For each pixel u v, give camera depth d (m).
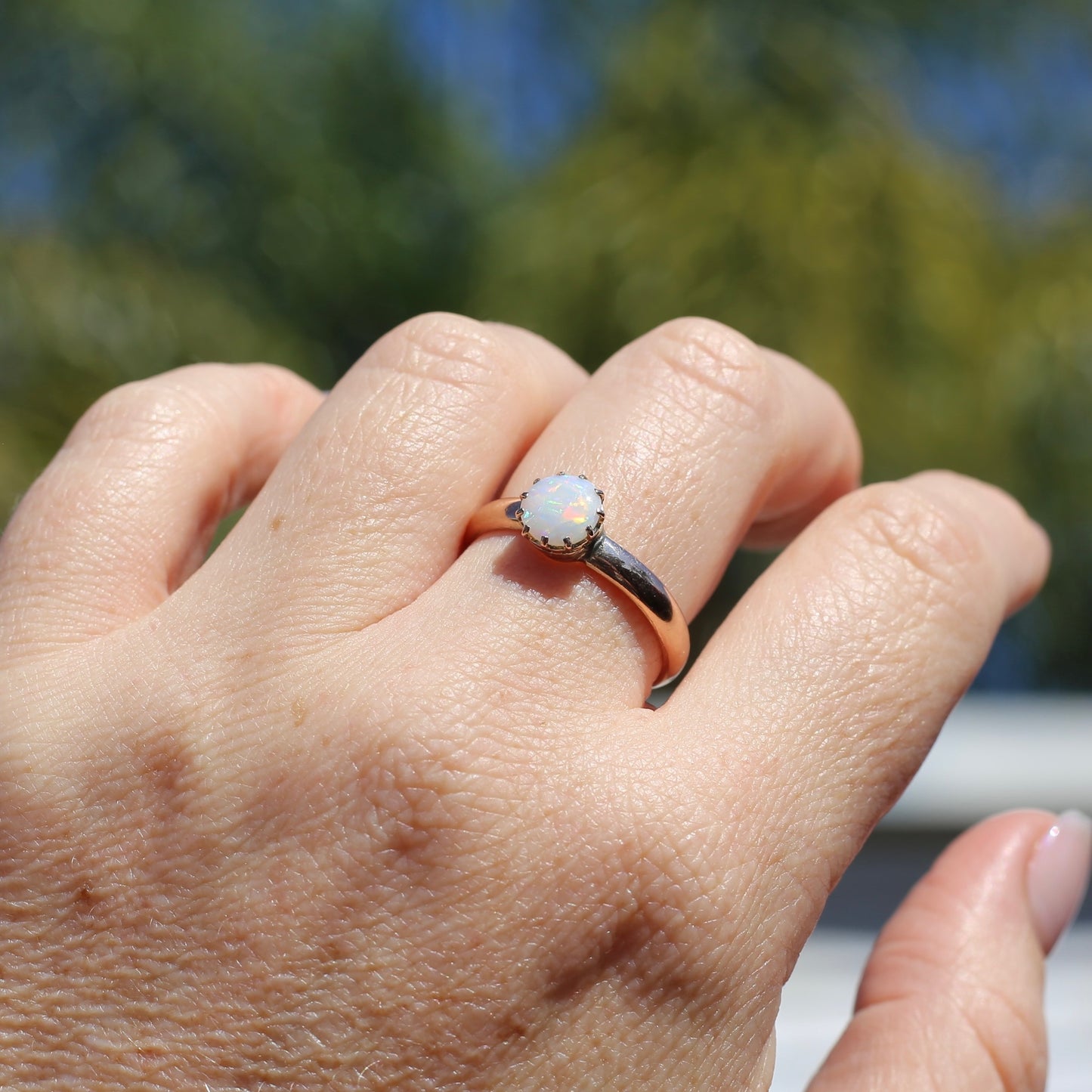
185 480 0.13
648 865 0.11
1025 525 0.14
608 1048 0.11
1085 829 0.14
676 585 0.12
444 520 0.12
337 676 0.12
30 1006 0.11
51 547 0.13
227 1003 0.11
